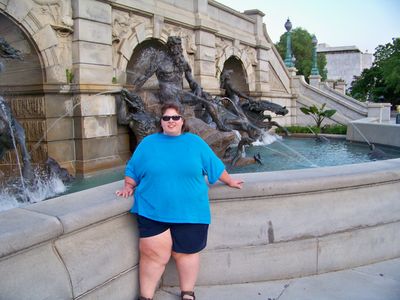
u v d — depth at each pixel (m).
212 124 11.41
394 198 4.05
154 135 3.01
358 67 76.12
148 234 2.93
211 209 3.45
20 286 2.35
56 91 8.91
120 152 10.53
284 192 3.50
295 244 3.65
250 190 3.41
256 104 14.95
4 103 6.64
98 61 9.77
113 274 3.00
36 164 8.17
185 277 3.11
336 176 3.67
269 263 3.62
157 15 12.18
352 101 24.98
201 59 14.56
